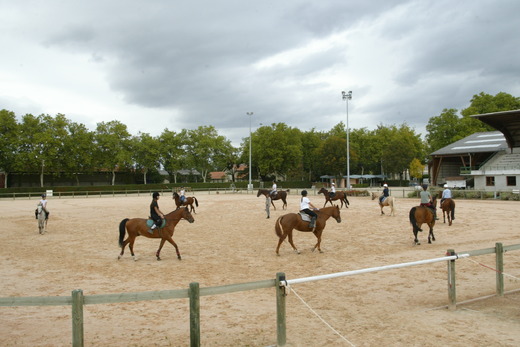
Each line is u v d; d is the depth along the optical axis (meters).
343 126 103.25
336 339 6.49
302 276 11.45
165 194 66.19
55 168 69.62
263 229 21.59
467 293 9.29
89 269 12.71
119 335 6.96
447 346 6.14
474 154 60.81
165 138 84.19
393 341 6.37
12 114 65.06
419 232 19.42
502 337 6.45
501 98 72.31
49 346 6.48
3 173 71.12
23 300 5.17
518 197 38.91
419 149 99.81
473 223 22.16
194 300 5.54
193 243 17.61
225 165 96.00
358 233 19.50
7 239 19.34
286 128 90.19
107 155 76.31
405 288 9.91
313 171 100.31
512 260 12.98
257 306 8.70
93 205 40.69
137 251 15.89
